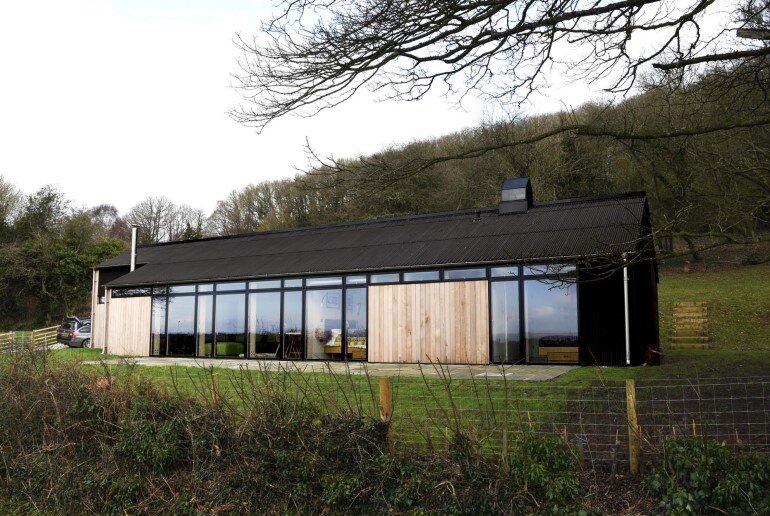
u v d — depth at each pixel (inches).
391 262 695.1
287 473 252.7
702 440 217.6
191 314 837.2
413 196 1261.1
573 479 216.7
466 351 646.5
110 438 306.7
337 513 239.3
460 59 293.3
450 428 244.8
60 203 1931.6
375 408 274.2
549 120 1203.9
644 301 622.8
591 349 592.1
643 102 414.6
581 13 273.0
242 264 835.4
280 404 274.7
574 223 668.7
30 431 333.1
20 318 1769.2
